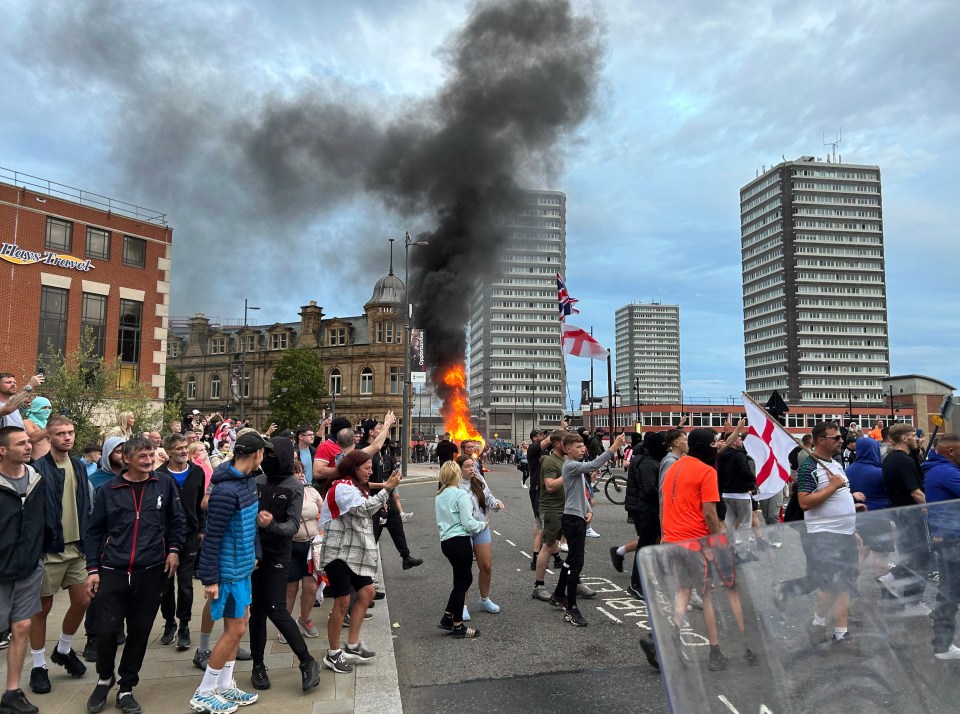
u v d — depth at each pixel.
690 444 5.18
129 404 18.45
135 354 28.53
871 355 148.50
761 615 2.48
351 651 5.16
